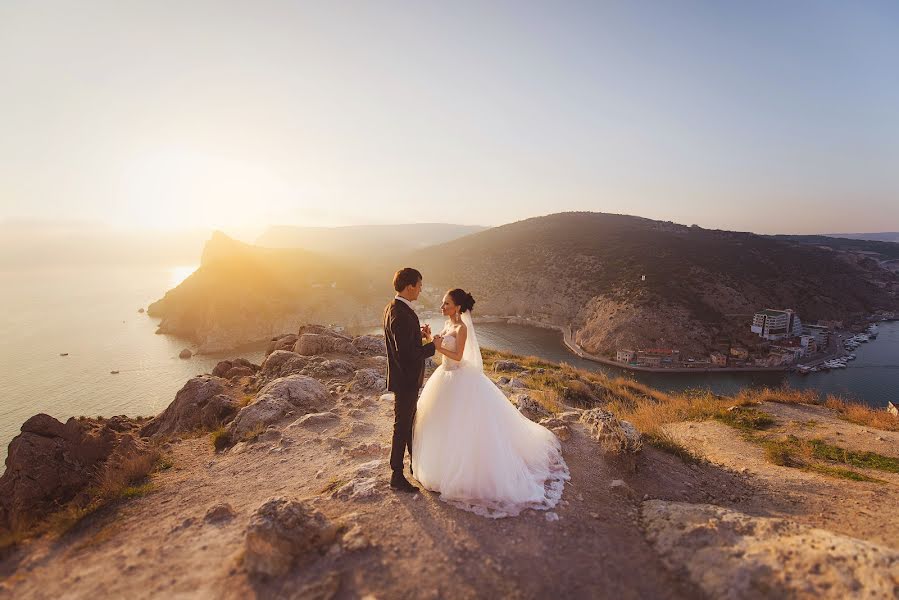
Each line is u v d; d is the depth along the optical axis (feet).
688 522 12.82
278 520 11.30
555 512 13.53
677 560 11.23
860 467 23.85
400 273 15.11
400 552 11.32
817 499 18.17
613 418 23.03
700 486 19.19
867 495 18.57
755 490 19.43
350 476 16.58
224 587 10.44
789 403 39.91
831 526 15.49
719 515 13.07
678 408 39.83
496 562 10.95
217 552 12.19
